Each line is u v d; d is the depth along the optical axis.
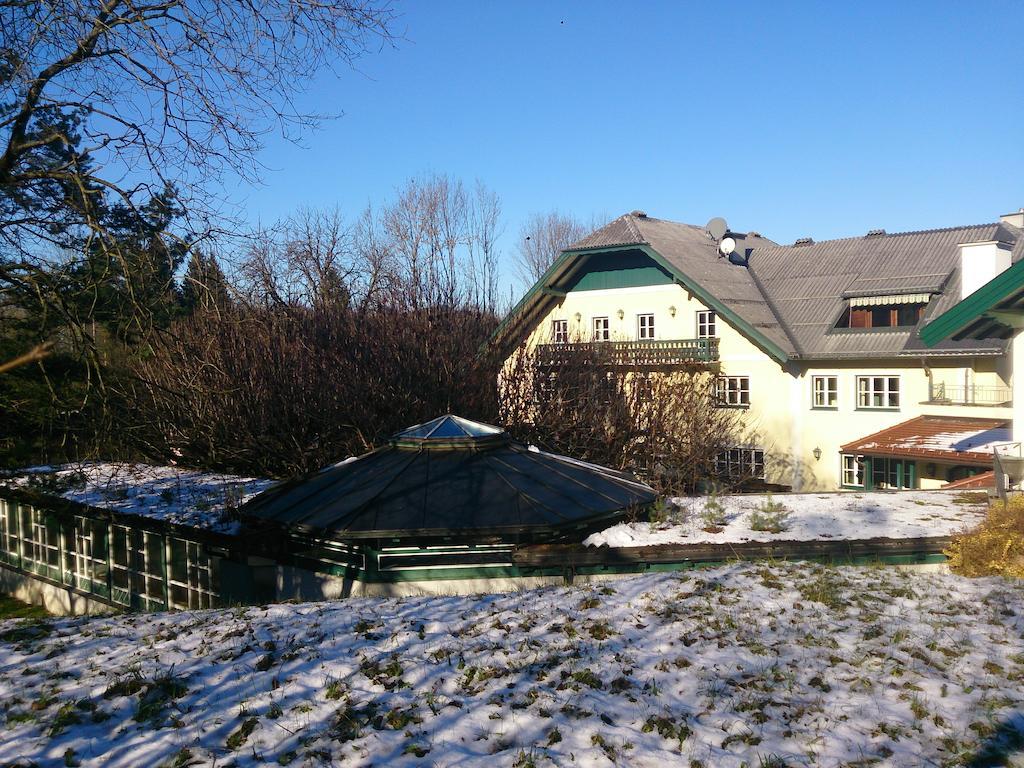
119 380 10.81
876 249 27.80
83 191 8.71
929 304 24.02
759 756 4.18
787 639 5.82
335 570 9.38
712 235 31.52
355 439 17.56
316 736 4.58
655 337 28.66
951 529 9.61
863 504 11.53
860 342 24.53
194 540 11.12
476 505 9.21
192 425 16.81
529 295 29.75
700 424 21.17
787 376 25.70
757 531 9.62
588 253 29.23
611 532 9.50
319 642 6.07
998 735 4.28
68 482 13.78
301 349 17.72
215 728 4.76
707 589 7.18
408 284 19.06
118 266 9.26
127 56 8.74
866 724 4.49
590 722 4.62
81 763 4.41
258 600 10.55
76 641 6.51
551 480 10.09
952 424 21.91
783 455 25.89
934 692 4.86
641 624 6.26
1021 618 6.19
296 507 9.68
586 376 20.92
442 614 6.74
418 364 18.11
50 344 5.78
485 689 5.14
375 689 5.20
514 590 8.35
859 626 6.06
